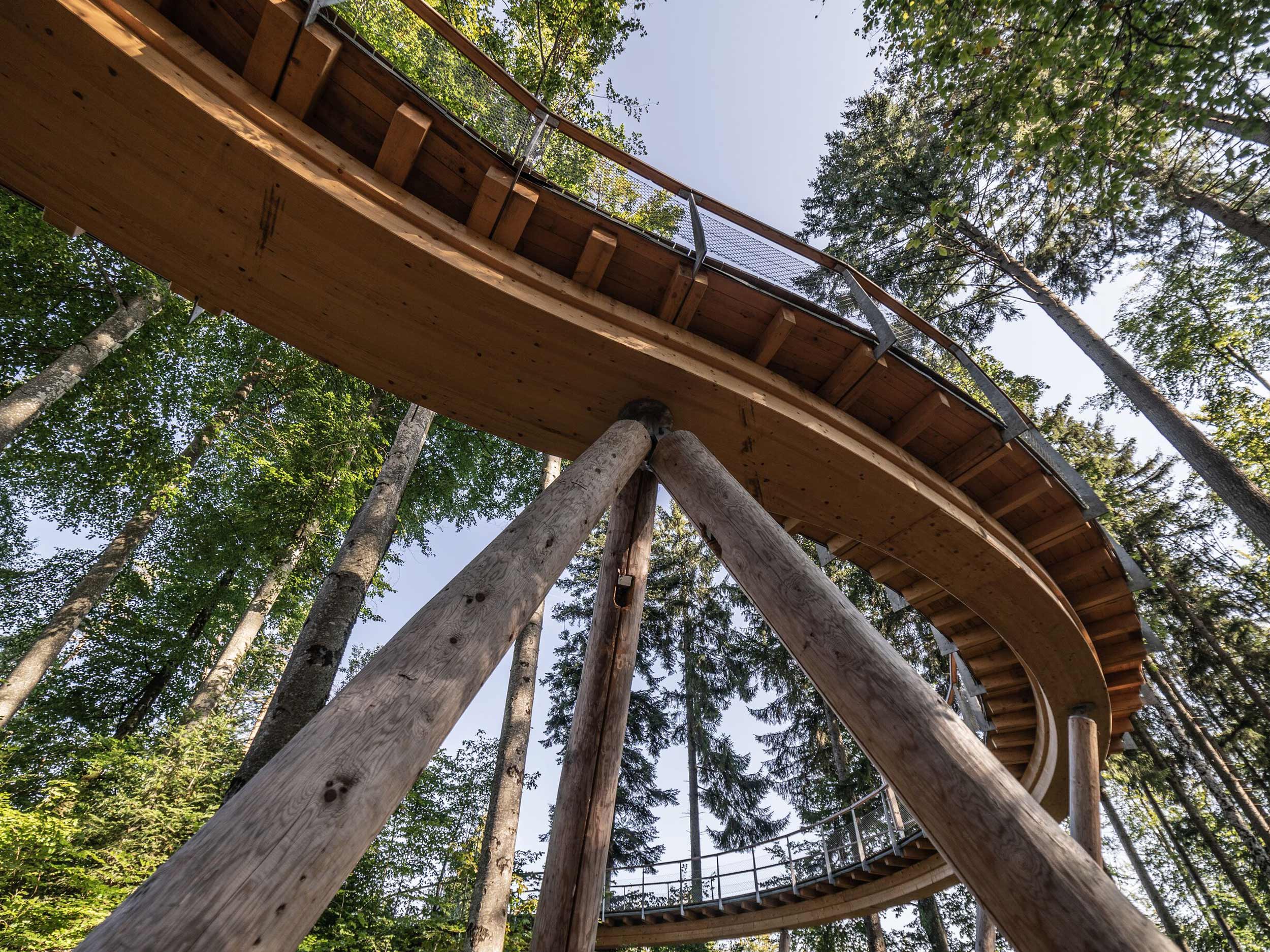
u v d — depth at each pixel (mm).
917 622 13805
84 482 10914
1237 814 10883
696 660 19234
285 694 4105
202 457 12125
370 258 2799
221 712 8773
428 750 1455
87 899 4516
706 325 3693
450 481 12625
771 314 3623
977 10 4730
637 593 3545
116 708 12070
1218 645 12367
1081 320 9781
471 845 9156
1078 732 6121
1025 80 4711
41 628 11727
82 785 6277
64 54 2197
